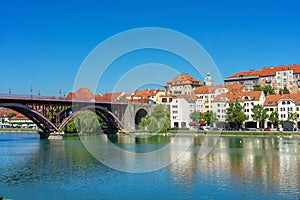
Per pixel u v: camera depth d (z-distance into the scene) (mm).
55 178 44781
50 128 105250
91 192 38125
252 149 74188
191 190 38406
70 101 105688
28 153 69125
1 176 46188
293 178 43656
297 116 133500
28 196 36906
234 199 35125
